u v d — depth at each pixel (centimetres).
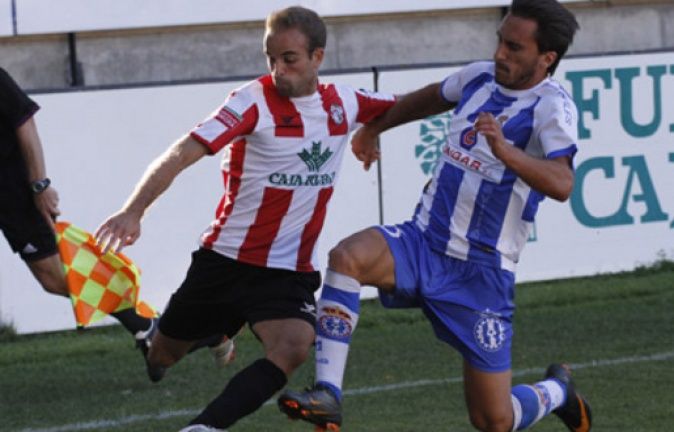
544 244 3105
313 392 1469
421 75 2995
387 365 2405
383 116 1725
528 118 1519
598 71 3127
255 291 1658
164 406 2158
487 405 1609
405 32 3384
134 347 2631
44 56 3119
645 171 3184
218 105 2861
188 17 3161
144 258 2802
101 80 3162
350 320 1511
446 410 2073
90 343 2656
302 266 1672
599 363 2370
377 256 1537
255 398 1558
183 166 1538
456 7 3353
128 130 2791
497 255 1568
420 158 3011
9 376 2412
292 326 1620
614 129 3147
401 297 1570
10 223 2241
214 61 3244
